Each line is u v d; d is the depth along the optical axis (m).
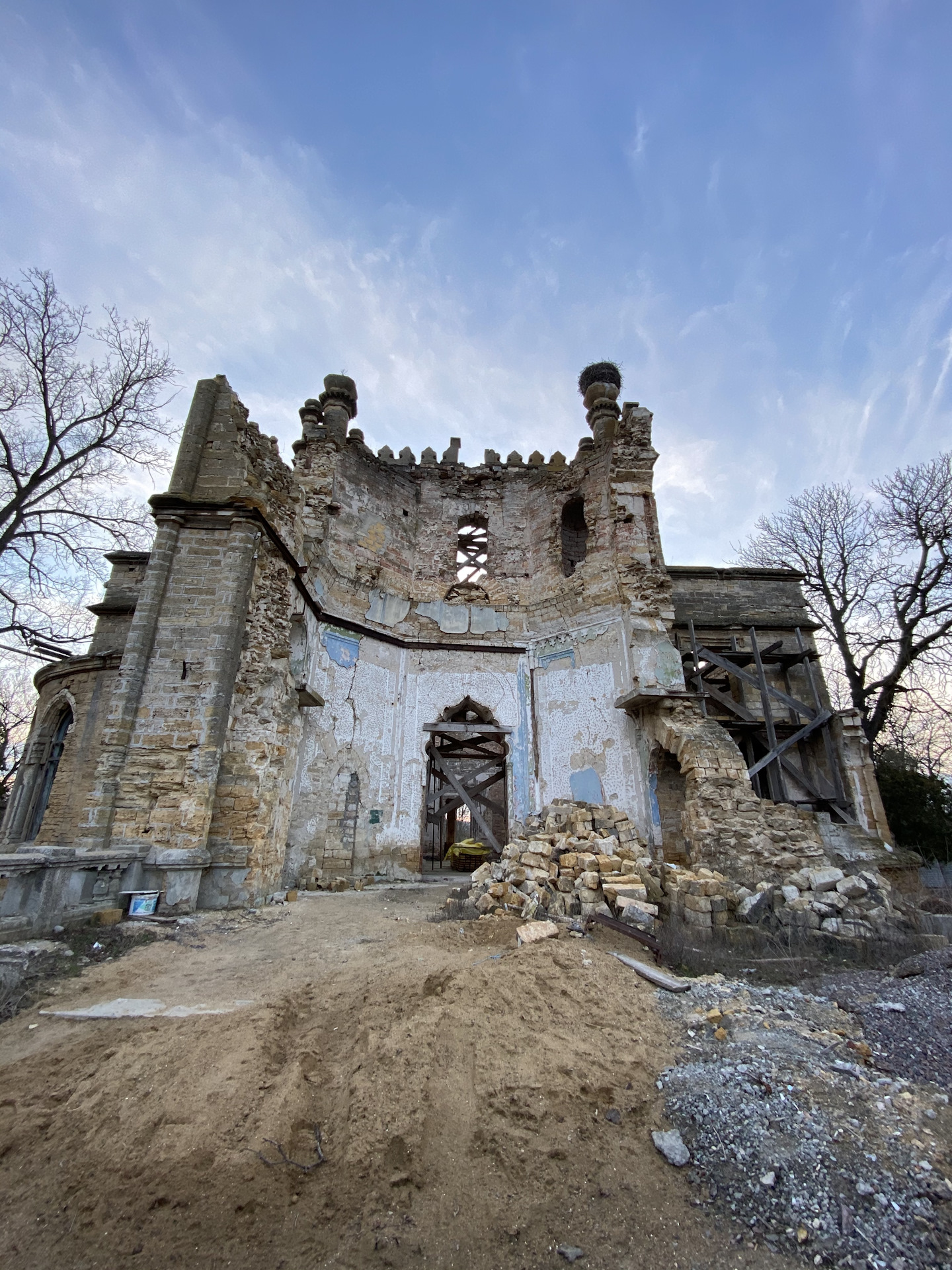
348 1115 3.22
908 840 16.06
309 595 11.94
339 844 12.12
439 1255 2.51
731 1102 3.30
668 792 11.83
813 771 13.82
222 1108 3.15
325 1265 2.45
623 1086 3.54
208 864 7.72
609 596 13.71
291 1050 3.87
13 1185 2.77
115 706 8.12
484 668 14.76
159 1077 3.40
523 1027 4.09
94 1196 2.68
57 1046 3.79
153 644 8.54
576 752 13.36
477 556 17.94
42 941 5.69
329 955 5.71
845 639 20.92
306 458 14.51
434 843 24.94
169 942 6.11
